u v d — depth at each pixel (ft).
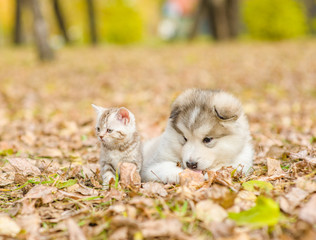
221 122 4.26
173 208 3.75
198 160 4.23
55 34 31.96
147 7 37.42
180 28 38.52
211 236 3.51
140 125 6.23
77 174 4.53
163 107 7.70
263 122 6.29
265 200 3.62
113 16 26.53
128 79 11.25
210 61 14.02
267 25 20.68
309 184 3.91
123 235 3.50
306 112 6.82
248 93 8.69
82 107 7.88
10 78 11.61
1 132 6.07
